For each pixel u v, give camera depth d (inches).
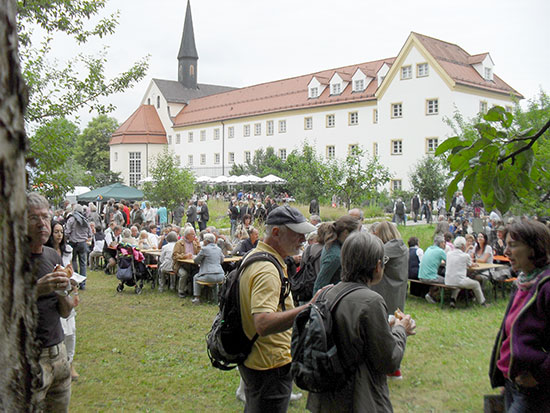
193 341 301.1
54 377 124.0
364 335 98.4
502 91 1750.7
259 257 116.2
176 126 2815.0
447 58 1684.3
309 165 1240.8
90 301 420.8
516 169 82.2
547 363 98.5
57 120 290.0
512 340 103.7
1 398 47.4
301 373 98.2
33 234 121.2
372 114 1836.9
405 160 1711.4
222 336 117.4
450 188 85.7
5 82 47.2
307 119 2103.8
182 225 1100.5
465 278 377.4
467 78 1652.3
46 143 279.6
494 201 83.1
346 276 106.7
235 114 2452.0
